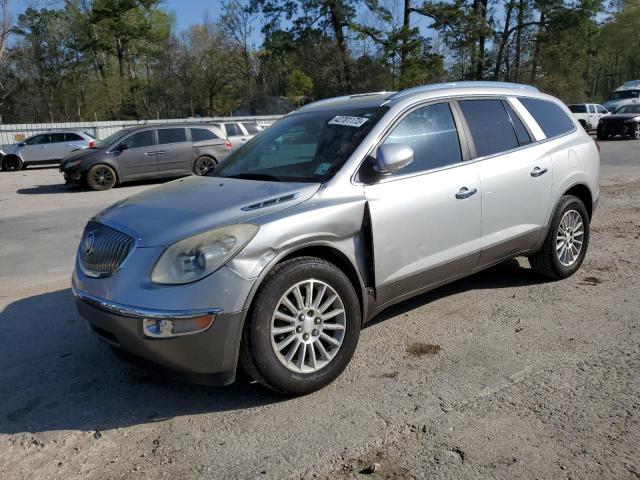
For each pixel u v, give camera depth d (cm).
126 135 1553
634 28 6738
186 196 372
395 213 378
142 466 281
